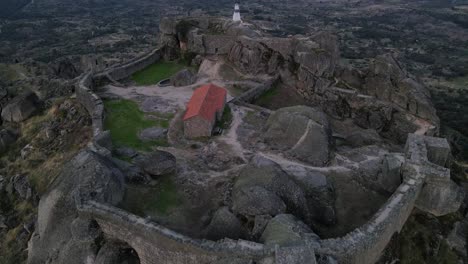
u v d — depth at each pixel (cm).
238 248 2086
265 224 2362
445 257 2680
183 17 6166
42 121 4566
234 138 3659
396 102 4284
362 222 2650
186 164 3216
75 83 4750
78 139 3897
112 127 3869
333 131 4162
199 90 4216
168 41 6006
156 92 4784
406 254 2653
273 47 5194
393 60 4503
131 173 2942
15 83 6384
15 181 3825
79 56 13500
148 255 2362
